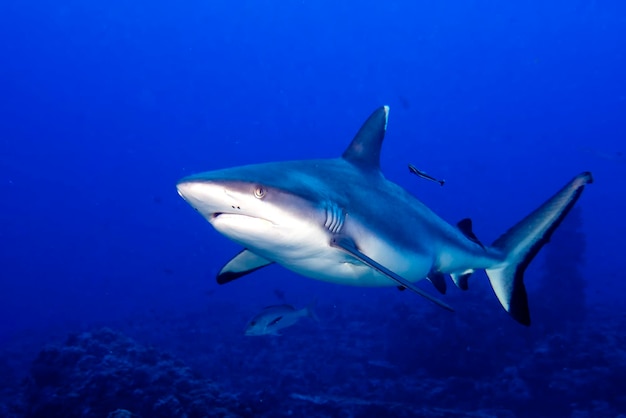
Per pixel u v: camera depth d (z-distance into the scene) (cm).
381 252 471
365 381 1255
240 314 2553
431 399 1143
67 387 773
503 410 1077
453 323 1302
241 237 377
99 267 9056
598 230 12338
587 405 1095
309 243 403
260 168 404
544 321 1474
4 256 13738
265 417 785
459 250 591
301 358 1516
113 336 1008
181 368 861
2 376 1562
